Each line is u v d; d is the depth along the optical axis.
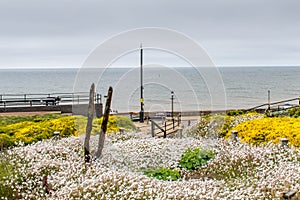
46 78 163.88
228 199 8.38
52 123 15.29
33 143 13.16
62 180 9.28
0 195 9.00
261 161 10.88
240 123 14.76
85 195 8.45
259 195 8.47
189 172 11.22
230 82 108.88
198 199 8.34
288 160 10.88
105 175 9.58
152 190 8.70
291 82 111.25
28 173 10.02
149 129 16.19
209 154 12.00
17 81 140.12
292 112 18.16
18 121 17.55
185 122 17.08
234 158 11.35
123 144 13.18
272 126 13.21
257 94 74.25
